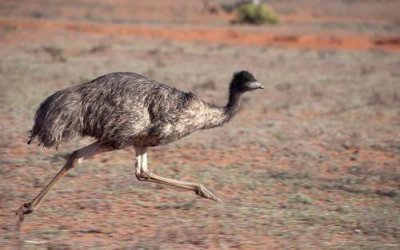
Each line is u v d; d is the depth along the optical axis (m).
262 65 105.25
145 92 30.91
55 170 41.19
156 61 103.62
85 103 30.28
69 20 159.00
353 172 43.91
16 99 66.38
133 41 129.12
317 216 33.22
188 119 31.52
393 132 57.97
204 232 29.94
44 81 79.62
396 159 48.28
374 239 29.89
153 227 30.70
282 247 28.34
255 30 151.88
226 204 35.12
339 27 169.62
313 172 43.50
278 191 38.41
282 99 74.69
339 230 31.14
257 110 67.31
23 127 53.94
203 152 48.12
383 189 39.78
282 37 141.50
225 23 174.25
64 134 30.11
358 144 52.53
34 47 113.88
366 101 74.25
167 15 193.50
